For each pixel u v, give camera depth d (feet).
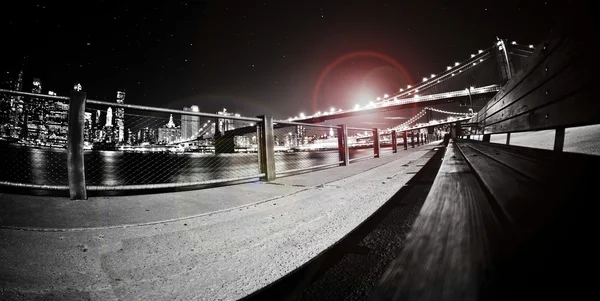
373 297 1.49
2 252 3.61
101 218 5.24
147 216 5.42
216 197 7.30
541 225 1.65
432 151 22.08
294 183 9.56
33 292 2.74
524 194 2.23
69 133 6.69
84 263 3.38
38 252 3.66
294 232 4.35
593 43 2.14
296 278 2.86
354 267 3.00
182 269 3.22
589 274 1.30
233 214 5.61
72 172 6.64
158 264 3.36
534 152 4.28
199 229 4.67
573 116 2.62
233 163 36.68
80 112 6.83
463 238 2.03
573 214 1.64
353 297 2.40
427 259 1.78
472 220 2.43
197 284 2.87
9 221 4.77
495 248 1.80
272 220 5.08
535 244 1.58
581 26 2.33
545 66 3.36
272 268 3.14
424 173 9.46
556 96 3.01
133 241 4.11
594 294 1.17
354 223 4.57
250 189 8.55
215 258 3.50
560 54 2.85
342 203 6.07
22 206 5.71
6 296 2.66
